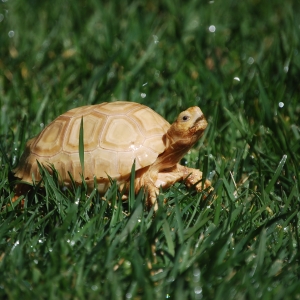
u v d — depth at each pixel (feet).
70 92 39.45
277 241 23.24
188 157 30.37
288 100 35.37
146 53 41.55
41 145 26.03
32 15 50.93
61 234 22.13
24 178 26.04
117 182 24.91
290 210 25.43
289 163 29.60
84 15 50.85
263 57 43.45
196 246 22.29
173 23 47.88
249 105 35.73
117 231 23.50
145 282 19.84
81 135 24.59
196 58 42.73
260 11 52.26
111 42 43.86
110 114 25.75
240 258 20.74
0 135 32.27
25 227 22.90
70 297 19.30
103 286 20.03
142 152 24.77
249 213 25.05
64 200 25.03
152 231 22.31
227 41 46.26
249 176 29.12
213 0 50.98
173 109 35.37
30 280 20.56
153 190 24.93
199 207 25.31
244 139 31.58
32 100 36.52
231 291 19.84
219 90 36.81
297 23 45.80
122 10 52.29
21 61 42.42
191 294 19.42
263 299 19.20
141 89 38.04
